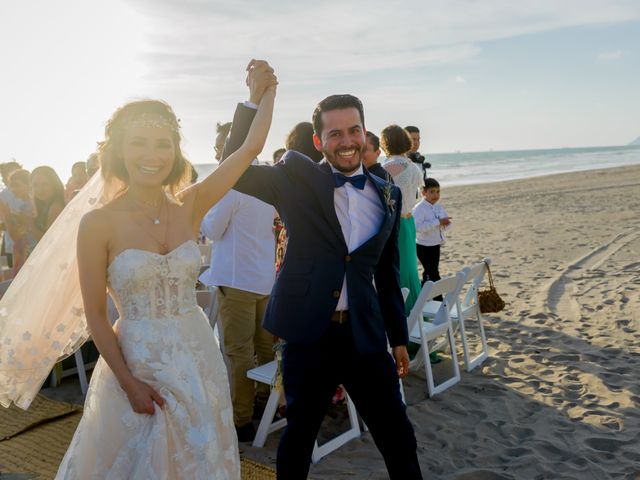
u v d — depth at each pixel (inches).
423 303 190.4
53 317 100.6
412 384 204.7
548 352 232.5
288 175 107.6
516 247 479.5
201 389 91.6
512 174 1991.9
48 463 149.8
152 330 89.5
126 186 98.5
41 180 251.1
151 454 85.7
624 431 165.9
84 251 88.0
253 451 157.2
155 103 94.7
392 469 107.7
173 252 91.7
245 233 156.8
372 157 179.5
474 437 165.2
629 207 729.0
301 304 105.5
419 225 267.1
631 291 318.0
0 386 99.4
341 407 184.4
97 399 90.4
